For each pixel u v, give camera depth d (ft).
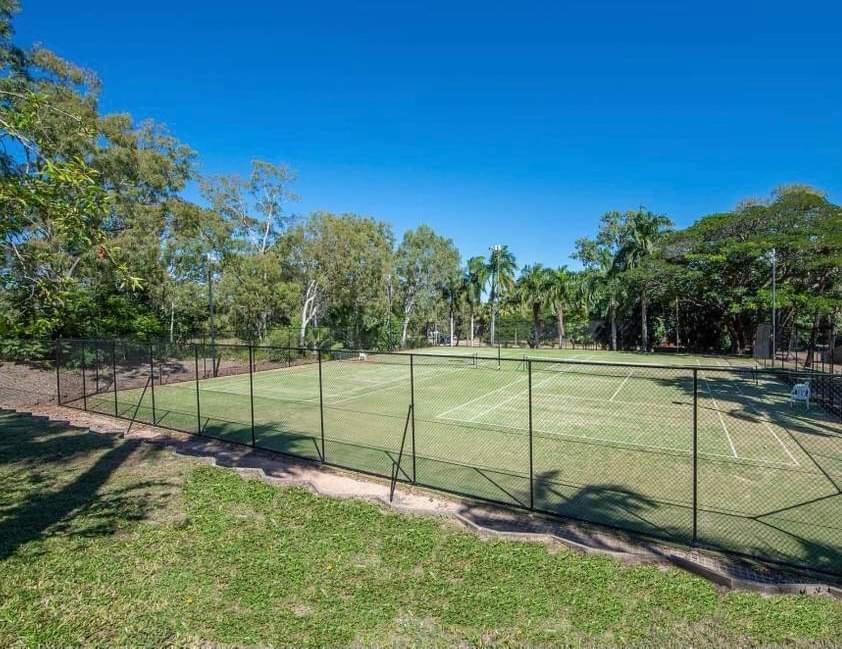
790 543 20.34
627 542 20.31
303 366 103.65
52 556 17.89
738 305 115.55
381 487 27.20
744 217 117.08
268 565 17.26
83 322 75.66
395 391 67.87
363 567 17.20
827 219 105.29
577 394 65.05
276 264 106.63
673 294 132.98
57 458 31.48
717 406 55.57
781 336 124.88
